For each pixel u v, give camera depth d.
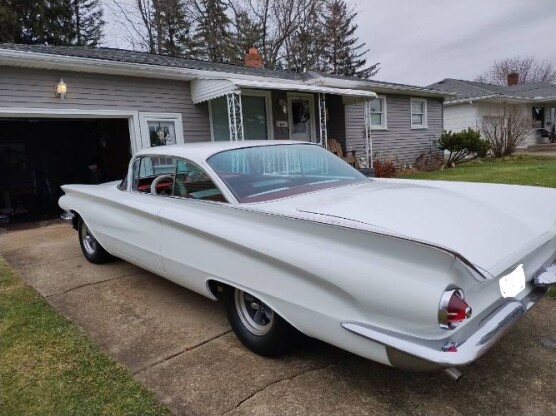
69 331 2.97
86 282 4.11
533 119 24.56
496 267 1.90
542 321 2.89
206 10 27.31
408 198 2.58
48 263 4.89
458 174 11.73
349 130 13.39
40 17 23.61
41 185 11.48
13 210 9.95
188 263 2.79
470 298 1.82
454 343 1.70
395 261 1.78
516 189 3.08
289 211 2.36
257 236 2.29
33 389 2.29
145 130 9.21
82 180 12.26
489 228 2.22
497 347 2.58
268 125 11.80
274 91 11.84
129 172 3.78
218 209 2.62
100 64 7.98
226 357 2.61
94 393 2.24
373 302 1.80
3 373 2.45
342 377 2.35
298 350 2.63
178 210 2.90
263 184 2.88
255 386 2.29
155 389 2.30
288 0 27.19
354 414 2.03
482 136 19.52
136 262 3.57
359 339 1.87
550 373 2.30
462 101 19.69
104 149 11.52
